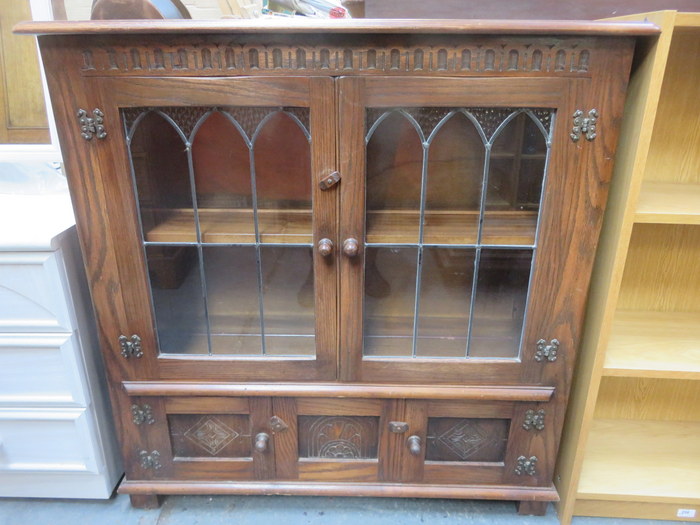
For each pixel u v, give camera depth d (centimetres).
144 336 94
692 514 107
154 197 88
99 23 72
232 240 90
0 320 95
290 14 100
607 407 125
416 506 113
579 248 86
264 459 104
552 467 103
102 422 109
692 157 104
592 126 78
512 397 96
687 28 82
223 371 97
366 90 77
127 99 79
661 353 98
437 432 102
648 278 113
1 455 105
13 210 107
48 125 118
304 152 83
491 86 77
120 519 109
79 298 98
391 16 92
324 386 97
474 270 91
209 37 75
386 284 92
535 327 92
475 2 90
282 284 93
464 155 83
